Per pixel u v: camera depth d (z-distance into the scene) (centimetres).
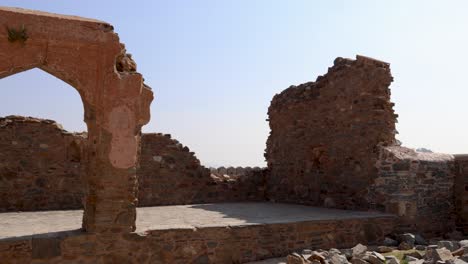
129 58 715
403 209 931
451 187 1020
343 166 1094
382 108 1026
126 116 674
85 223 671
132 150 676
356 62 1083
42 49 629
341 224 838
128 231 660
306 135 1234
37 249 603
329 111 1157
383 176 977
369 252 703
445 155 1038
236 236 734
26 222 820
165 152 1275
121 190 662
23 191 1091
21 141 1103
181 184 1285
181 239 693
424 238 935
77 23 650
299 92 1279
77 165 1155
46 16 632
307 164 1219
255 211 1007
